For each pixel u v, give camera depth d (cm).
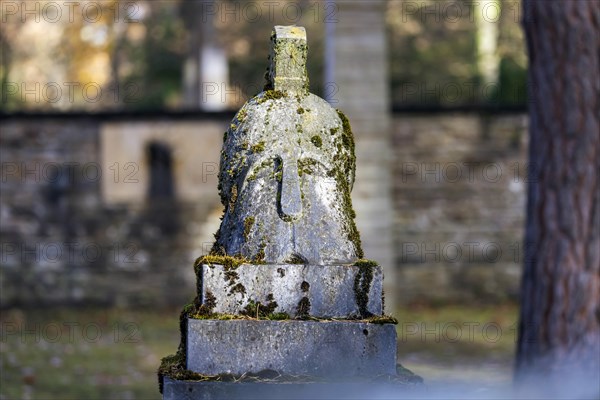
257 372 653
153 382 1491
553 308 1158
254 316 662
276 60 720
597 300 1147
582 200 1153
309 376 653
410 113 2242
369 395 645
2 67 3300
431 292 2238
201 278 666
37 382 1473
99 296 2220
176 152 2230
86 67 3331
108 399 1367
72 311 2192
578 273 1150
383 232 1936
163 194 2234
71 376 1524
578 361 1138
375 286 673
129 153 2227
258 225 682
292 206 684
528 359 1173
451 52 3144
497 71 2912
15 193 2209
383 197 1930
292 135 704
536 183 1180
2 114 2200
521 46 3061
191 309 675
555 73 1155
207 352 651
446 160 2245
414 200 2241
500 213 2245
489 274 2242
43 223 2216
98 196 2223
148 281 2228
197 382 641
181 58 3434
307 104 716
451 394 1059
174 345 1808
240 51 3419
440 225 2242
